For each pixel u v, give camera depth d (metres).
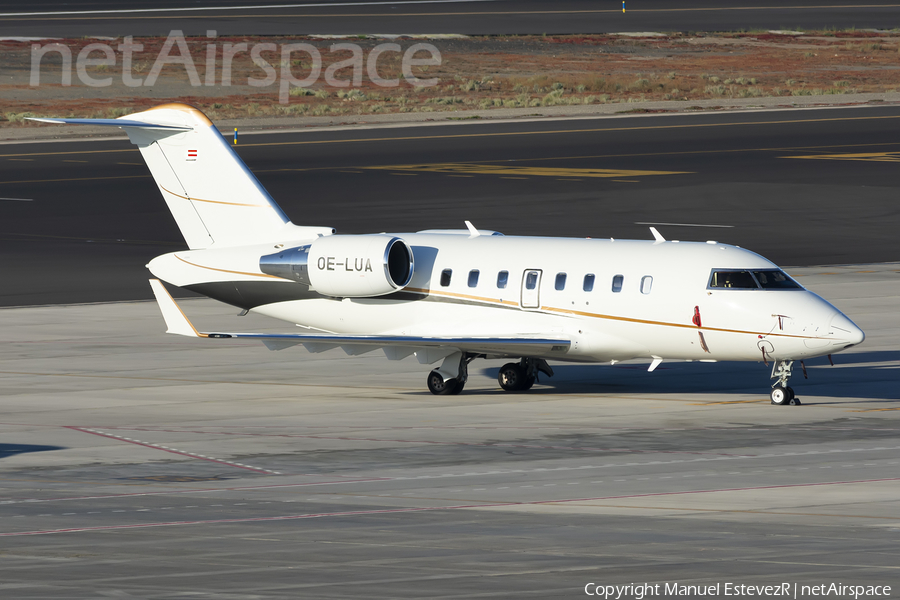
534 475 81.06
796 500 73.50
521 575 57.84
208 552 62.53
